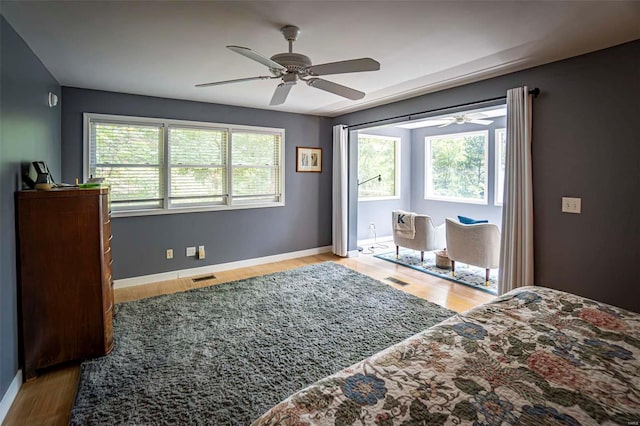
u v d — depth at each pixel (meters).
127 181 3.99
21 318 2.17
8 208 2.04
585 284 2.74
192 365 2.31
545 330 1.44
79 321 2.35
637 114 2.43
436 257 4.81
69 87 3.61
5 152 2.00
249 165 4.87
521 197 3.05
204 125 4.42
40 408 1.94
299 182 5.35
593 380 1.11
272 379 2.16
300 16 2.07
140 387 2.07
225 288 3.85
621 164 2.51
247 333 2.77
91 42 2.44
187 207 4.36
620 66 2.49
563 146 2.82
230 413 1.85
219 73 3.20
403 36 2.37
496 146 5.70
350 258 5.32
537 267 3.02
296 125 5.27
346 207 5.40
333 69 2.28
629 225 2.50
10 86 2.10
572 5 1.94
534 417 0.95
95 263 2.38
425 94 4.02
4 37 2.03
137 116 3.98
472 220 4.68
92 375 2.20
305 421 0.94
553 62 2.86
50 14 2.01
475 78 3.38
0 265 1.91
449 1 1.90
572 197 2.78
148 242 4.12
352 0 1.89
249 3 1.91
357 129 5.18
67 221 2.29
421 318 3.06
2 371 1.89
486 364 1.20
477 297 3.62
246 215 4.85
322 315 3.12
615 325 1.49
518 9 1.99
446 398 1.02
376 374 1.15
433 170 6.80
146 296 3.66
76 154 3.66
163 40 2.42
